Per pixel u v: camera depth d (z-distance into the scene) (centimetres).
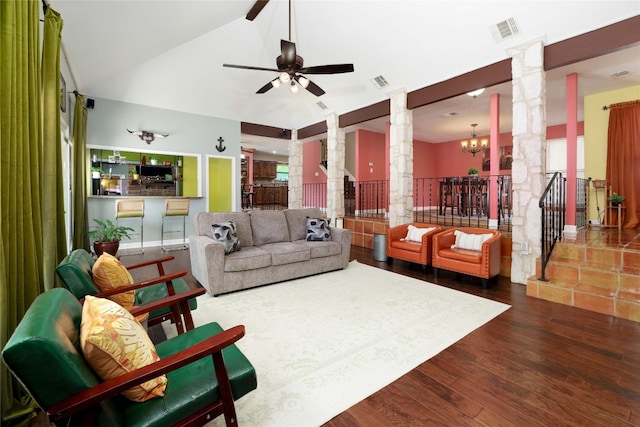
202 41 521
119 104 591
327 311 288
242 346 225
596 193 558
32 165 173
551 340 234
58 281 219
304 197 1095
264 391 176
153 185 698
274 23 501
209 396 122
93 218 573
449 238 422
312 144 1058
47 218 215
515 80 379
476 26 379
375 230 598
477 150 877
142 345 121
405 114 530
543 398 170
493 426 150
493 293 340
